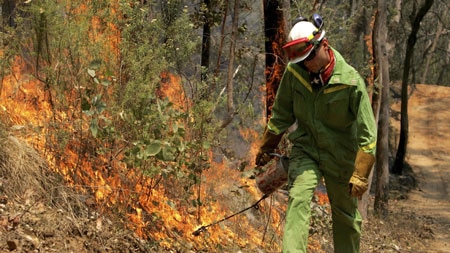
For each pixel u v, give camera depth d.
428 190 32.75
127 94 5.59
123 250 5.02
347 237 5.32
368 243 9.95
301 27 4.68
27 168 5.10
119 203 5.47
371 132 4.68
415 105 50.28
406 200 27.52
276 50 9.79
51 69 5.55
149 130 5.63
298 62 4.75
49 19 5.48
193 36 7.38
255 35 9.87
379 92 14.08
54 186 5.18
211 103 6.24
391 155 37.50
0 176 4.99
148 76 5.84
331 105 4.78
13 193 4.95
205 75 7.08
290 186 4.83
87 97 5.70
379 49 14.17
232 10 10.58
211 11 8.54
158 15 6.46
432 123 46.91
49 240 4.67
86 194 5.37
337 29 11.19
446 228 16.75
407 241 12.52
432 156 40.75
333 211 5.25
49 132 5.50
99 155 5.77
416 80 64.06
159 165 5.72
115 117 5.76
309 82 4.83
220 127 6.89
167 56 6.49
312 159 4.95
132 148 5.39
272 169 5.16
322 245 7.90
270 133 5.18
